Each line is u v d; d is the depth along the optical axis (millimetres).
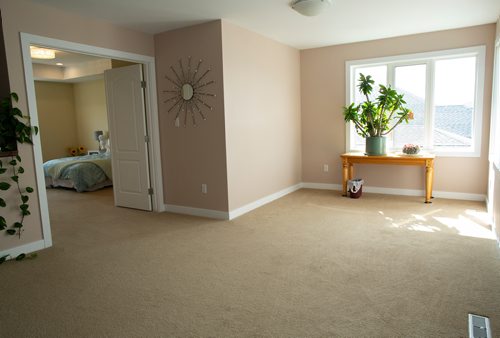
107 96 5332
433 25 4793
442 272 2883
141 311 2438
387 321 2229
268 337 2107
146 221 4648
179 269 3113
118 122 5285
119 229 4336
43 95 8648
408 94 5523
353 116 5445
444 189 5371
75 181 6652
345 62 5840
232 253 3445
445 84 5273
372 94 5824
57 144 8961
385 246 3488
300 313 2350
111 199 6086
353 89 5934
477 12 4258
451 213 4543
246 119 4863
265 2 3713
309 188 6418
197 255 3422
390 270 2947
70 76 7988
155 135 5000
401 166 5621
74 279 2973
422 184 5512
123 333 2195
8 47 3340
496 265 2984
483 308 2342
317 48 6062
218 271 3045
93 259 3398
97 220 4762
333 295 2568
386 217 4465
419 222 4219
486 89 4910
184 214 4957
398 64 5527
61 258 3443
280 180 5797
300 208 5051
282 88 5734
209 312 2398
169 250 3578
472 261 3078
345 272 2939
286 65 5832
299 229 4113
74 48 3896
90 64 7543
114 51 4344
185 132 4793
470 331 2102
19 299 2652
